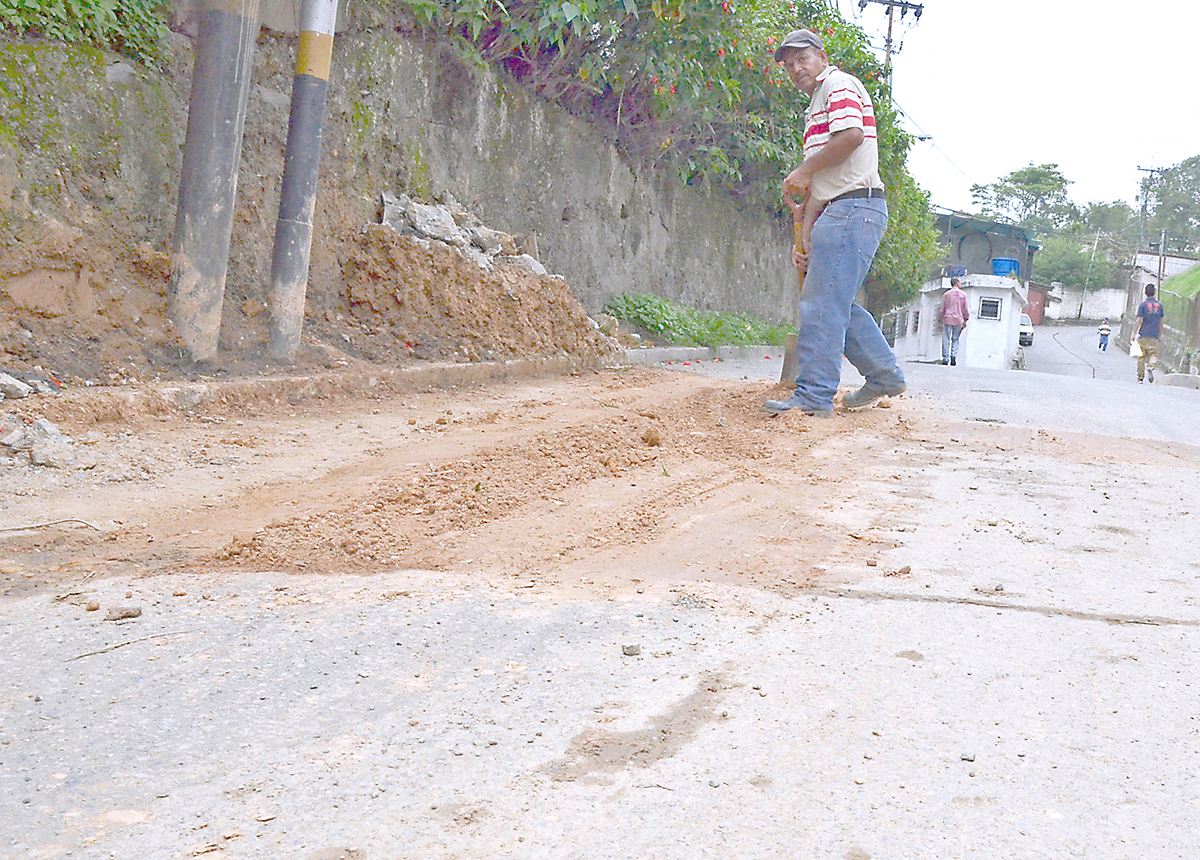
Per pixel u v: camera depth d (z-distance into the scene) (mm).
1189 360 37375
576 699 2180
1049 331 75250
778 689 2244
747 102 15125
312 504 4008
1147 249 86375
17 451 4625
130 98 6941
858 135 6398
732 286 17703
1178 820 1720
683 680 2287
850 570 3197
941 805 1760
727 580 3066
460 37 10016
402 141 9414
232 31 6598
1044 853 1614
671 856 1597
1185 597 2977
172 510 3920
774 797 1780
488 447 5289
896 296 28281
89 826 1678
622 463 4934
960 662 2420
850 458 5289
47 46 6504
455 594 2887
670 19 11508
